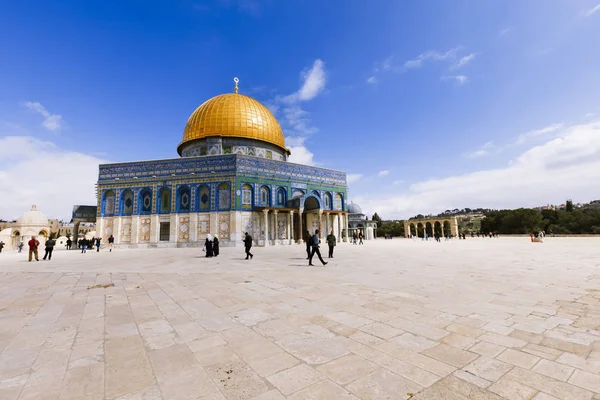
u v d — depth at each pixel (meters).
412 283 8.46
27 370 3.47
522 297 6.64
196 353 3.89
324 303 6.32
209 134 39.09
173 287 8.60
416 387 2.97
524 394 2.82
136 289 8.43
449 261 14.39
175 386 3.06
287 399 2.77
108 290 8.34
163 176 35.44
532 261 14.02
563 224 75.94
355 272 10.85
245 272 11.42
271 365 3.51
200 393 2.92
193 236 33.94
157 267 13.77
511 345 3.99
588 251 20.42
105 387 3.06
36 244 18.98
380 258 16.34
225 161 34.91
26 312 6.07
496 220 85.56
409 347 3.96
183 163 35.44
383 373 3.28
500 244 33.31
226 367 3.47
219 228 33.78
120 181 35.84
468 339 4.21
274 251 24.23
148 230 34.69
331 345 4.07
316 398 2.79
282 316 5.46
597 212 73.69
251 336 4.47
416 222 75.62
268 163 36.91
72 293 7.99
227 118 39.38
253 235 34.50
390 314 5.45
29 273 12.28
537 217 75.56
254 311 5.83
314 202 38.84
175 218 34.44
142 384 3.11
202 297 7.19
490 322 4.93
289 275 10.40
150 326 5.05
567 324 4.81
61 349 4.10
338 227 41.38
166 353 3.91
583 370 3.27
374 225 65.81
